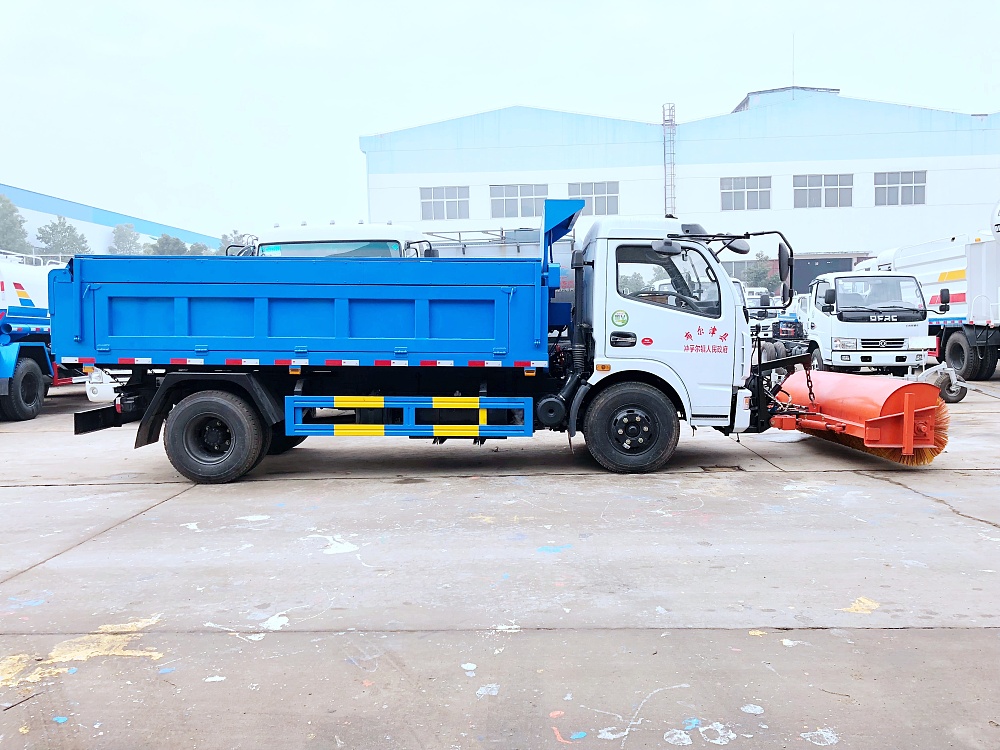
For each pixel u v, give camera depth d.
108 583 4.51
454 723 2.93
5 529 5.72
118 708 3.06
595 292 7.29
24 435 10.87
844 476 7.29
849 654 3.45
